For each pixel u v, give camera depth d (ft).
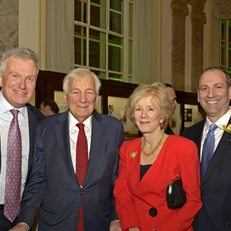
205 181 7.92
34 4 17.70
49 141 8.40
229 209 7.71
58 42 18.97
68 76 8.31
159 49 25.12
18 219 8.15
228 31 33.04
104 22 22.67
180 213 7.34
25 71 8.00
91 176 8.16
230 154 7.85
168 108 7.95
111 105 20.45
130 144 8.25
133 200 7.90
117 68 23.66
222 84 8.34
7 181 8.10
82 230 8.10
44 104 15.38
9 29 16.52
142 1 24.35
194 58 27.94
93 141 8.39
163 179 7.48
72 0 19.81
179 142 7.65
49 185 8.25
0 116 8.28
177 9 26.27
